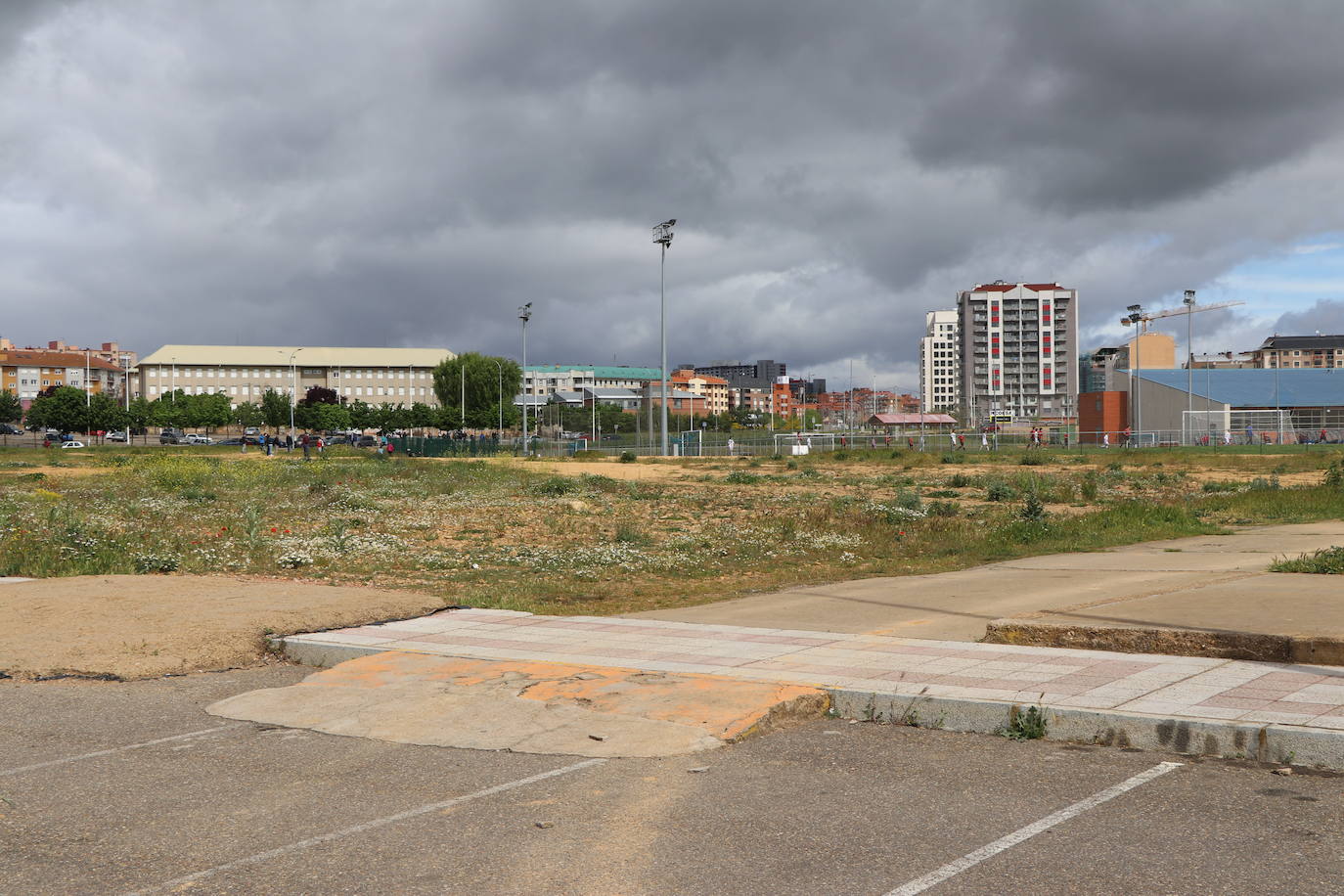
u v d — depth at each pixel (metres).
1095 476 46.09
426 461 63.16
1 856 4.79
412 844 4.86
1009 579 14.68
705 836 4.90
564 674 8.20
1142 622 9.41
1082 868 4.42
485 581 15.70
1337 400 102.50
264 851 4.80
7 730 7.10
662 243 61.00
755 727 6.78
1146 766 5.93
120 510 26.69
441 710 7.32
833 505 30.39
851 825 5.02
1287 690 7.03
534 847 4.79
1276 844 4.66
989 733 6.75
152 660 8.92
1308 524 22.89
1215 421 94.75
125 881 4.47
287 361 184.88
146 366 178.50
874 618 11.34
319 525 24.03
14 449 87.62
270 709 7.52
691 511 29.17
